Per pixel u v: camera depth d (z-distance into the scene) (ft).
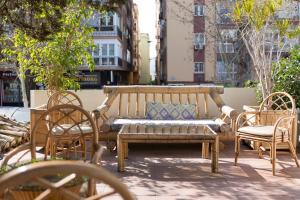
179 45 75.46
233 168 14.14
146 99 20.30
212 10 47.01
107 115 20.85
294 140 15.60
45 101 20.94
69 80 20.38
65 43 19.42
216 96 19.48
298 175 13.10
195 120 18.43
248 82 24.09
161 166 14.48
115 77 85.35
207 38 58.90
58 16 15.72
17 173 3.52
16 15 15.12
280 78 18.95
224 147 18.20
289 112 15.96
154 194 11.05
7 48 20.71
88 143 16.40
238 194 11.03
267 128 14.11
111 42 80.23
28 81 47.32
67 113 9.82
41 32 15.43
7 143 17.03
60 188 4.03
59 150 13.07
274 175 13.08
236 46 45.80
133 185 11.96
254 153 16.81
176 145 18.66
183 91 20.10
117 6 17.28
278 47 20.29
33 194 5.69
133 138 13.48
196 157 16.06
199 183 12.19
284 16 23.03
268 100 16.94
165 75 81.25
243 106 20.08
